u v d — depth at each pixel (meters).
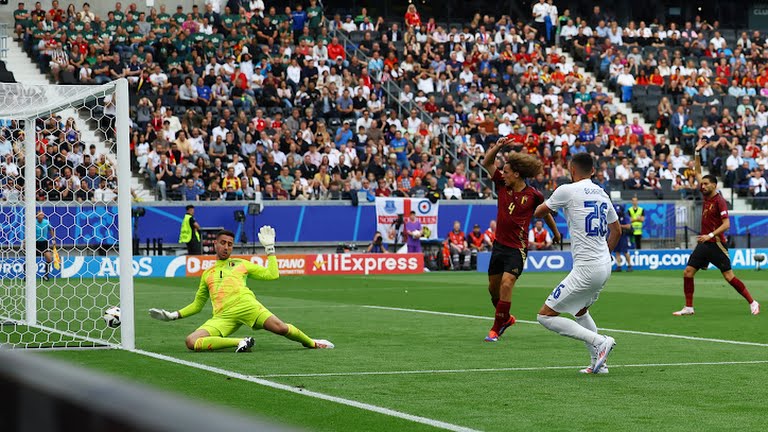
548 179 58.53
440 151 59.00
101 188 41.84
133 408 1.29
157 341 19.69
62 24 58.88
